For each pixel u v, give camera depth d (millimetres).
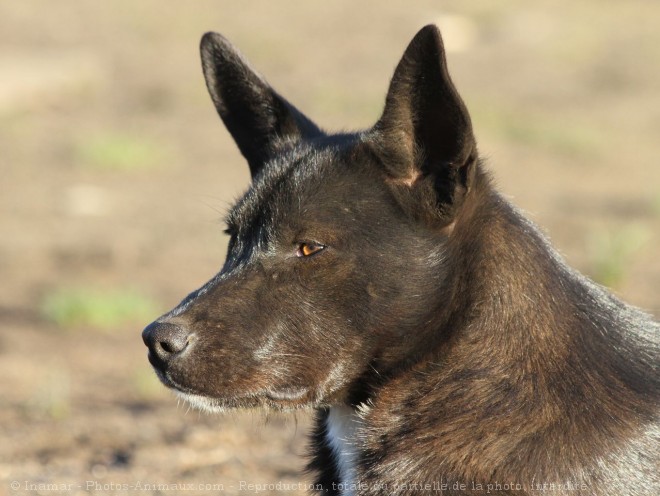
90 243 24188
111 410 14906
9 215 26188
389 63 44688
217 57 10000
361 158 8625
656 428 8258
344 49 46688
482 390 8344
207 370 8492
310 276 8555
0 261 22750
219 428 14016
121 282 21625
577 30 49906
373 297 8492
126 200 28016
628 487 8023
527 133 35844
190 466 12711
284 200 8672
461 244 8492
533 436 8125
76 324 19281
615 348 8562
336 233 8500
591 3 55000
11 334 18500
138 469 12531
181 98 39000
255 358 8539
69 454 13086
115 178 30016
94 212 26828
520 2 54812
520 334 8375
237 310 8562
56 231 25078
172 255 23562
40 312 19906
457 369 8461
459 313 8508
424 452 8375
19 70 37625
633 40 48688
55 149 32375
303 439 13703
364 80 42062
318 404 8758
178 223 26109
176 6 51875
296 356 8578
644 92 42062
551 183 30672
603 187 30422
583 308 8617
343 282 8516
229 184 29672
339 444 9211
